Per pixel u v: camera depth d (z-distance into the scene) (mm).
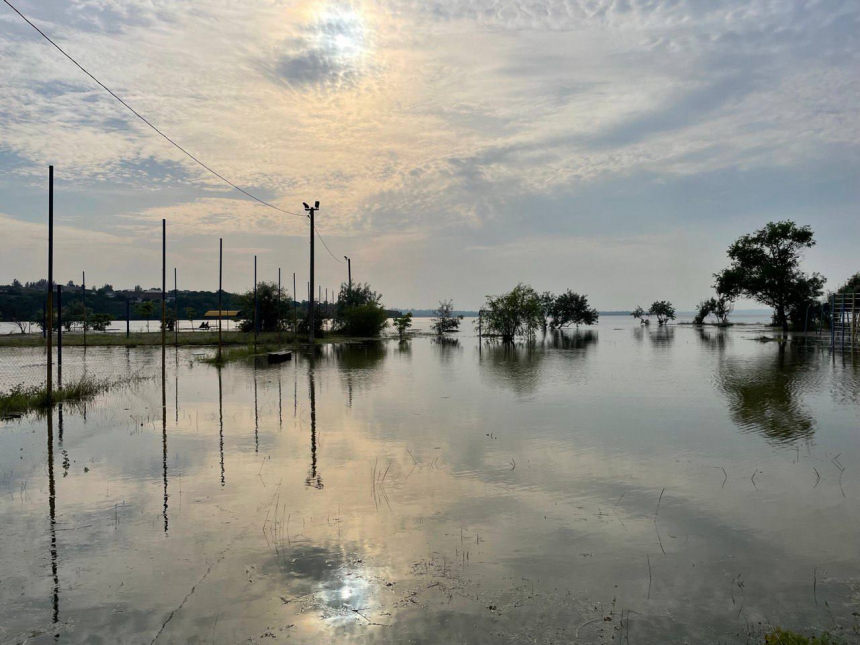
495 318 44562
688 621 4398
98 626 4363
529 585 4988
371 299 60000
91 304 102938
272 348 35844
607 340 45156
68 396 15188
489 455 9359
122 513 6719
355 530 6203
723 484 7820
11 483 7879
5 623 4410
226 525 6336
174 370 23109
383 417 12711
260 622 4406
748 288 58844
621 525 6352
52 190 14656
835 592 4832
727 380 19266
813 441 10328
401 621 4410
